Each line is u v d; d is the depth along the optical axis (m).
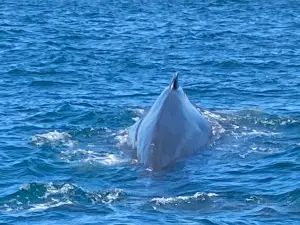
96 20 95.38
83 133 39.56
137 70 59.12
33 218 28.58
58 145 37.53
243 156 35.69
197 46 72.56
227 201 30.28
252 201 30.30
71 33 80.62
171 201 30.11
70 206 29.66
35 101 47.12
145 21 95.44
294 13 107.38
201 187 31.78
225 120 41.31
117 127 40.88
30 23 89.69
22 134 39.50
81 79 54.78
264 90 51.31
